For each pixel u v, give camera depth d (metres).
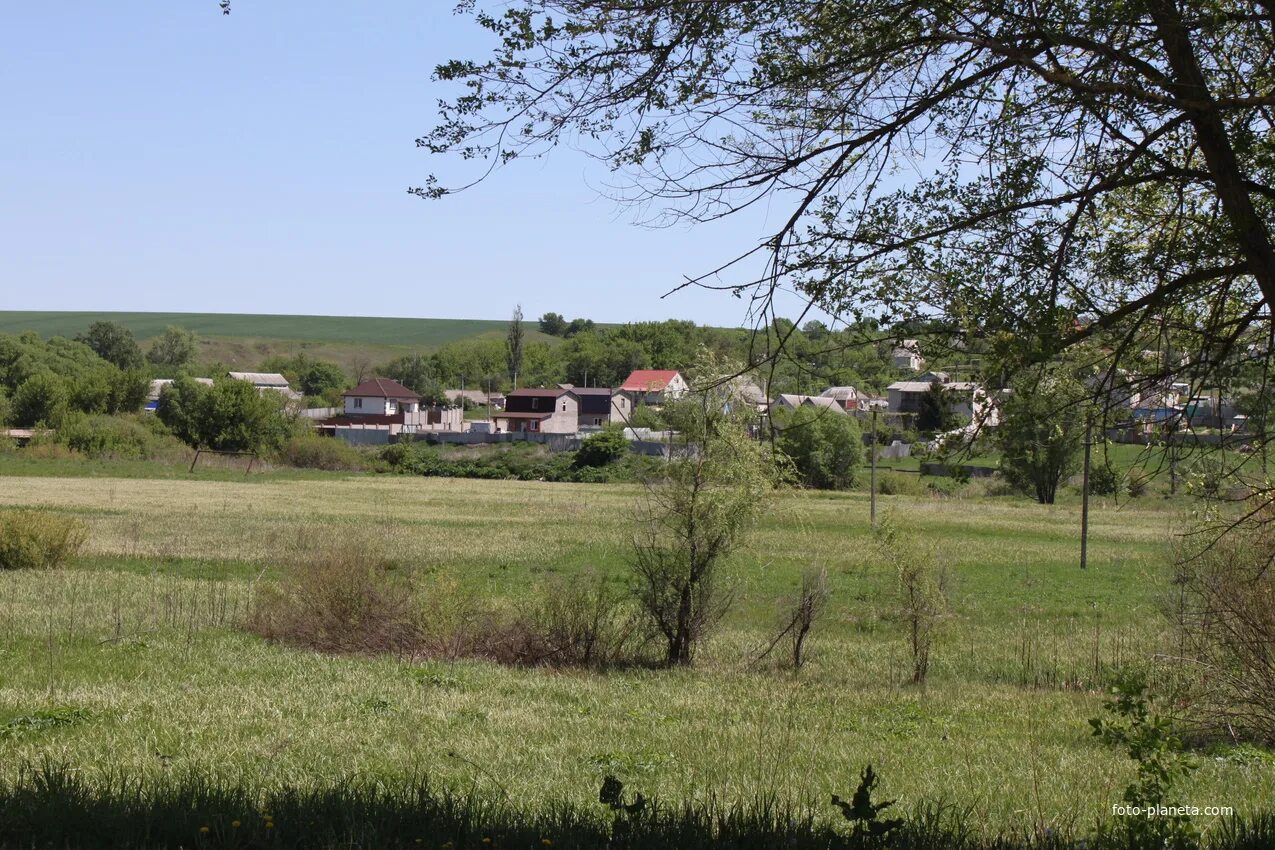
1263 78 6.21
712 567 20.69
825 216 6.17
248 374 159.12
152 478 73.81
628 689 17.36
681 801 8.98
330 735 11.97
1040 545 46.22
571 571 33.34
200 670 16.55
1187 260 6.13
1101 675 20.19
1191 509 10.60
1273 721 13.27
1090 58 5.96
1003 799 10.14
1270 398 6.30
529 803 8.65
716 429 15.41
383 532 43.56
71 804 7.36
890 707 16.55
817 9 5.85
